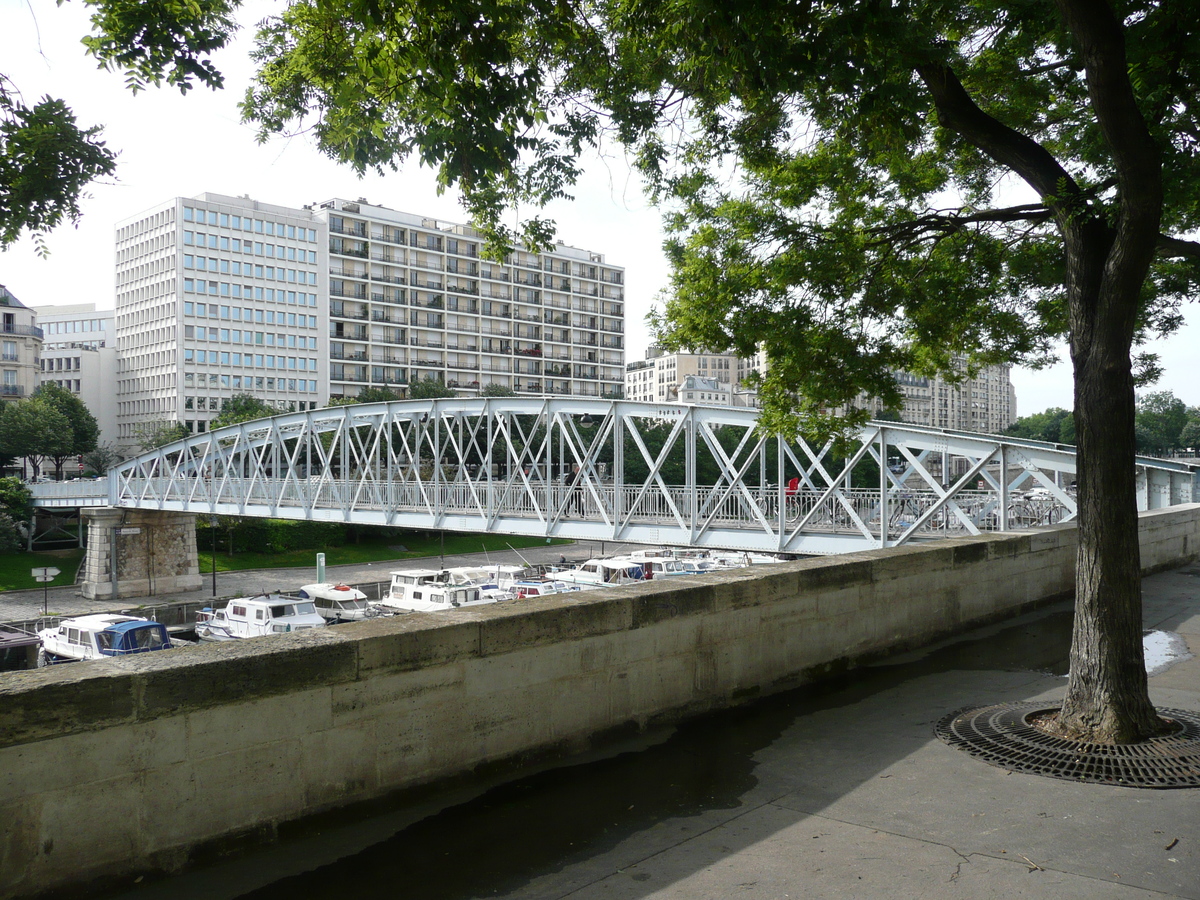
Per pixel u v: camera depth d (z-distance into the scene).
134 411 108.19
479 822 5.02
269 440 43.84
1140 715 6.31
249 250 105.56
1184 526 17.81
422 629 5.38
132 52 8.16
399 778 5.25
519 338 132.50
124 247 109.25
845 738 6.58
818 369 10.81
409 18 7.11
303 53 9.05
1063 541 13.45
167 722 4.35
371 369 116.19
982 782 5.62
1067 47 8.55
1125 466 6.48
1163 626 11.09
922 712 7.27
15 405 86.81
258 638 5.03
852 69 7.07
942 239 10.62
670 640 6.94
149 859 4.27
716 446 25.53
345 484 36.97
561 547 83.62
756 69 7.09
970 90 9.62
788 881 4.24
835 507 24.03
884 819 5.02
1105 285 6.46
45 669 4.24
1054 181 7.17
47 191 8.27
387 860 4.54
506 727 5.82
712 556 53.12
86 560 58.62
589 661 6.32
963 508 23.69
